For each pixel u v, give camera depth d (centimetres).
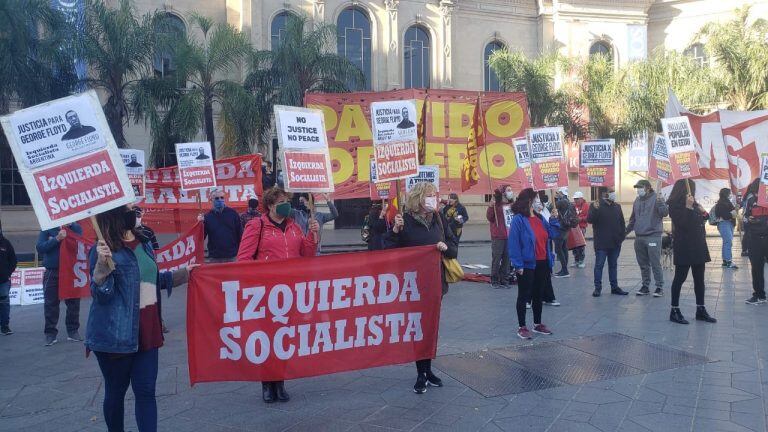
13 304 1145
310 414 529
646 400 542
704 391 561
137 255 435
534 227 772
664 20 3253
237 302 530
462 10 2994
